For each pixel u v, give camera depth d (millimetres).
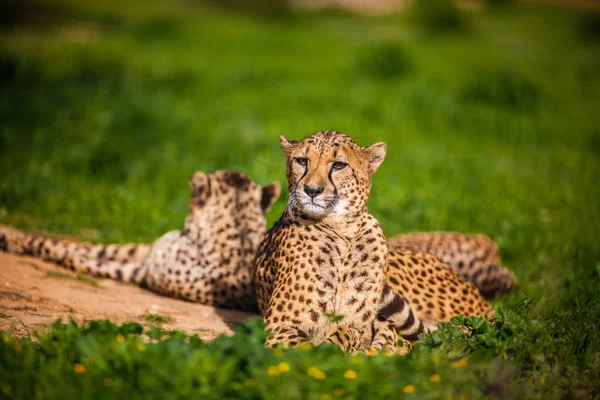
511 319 7199
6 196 13359
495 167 18406
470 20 56969
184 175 15203
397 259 8594
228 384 5895
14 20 45375
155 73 28781
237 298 9570
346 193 7680
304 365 5965
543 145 22312
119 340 6348
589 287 9391
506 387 6352
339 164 7680
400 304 7695
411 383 6004
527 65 41219
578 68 40781
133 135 16953
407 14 59000
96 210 13227
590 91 34969
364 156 7898
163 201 13766
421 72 34719
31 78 25750
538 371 6734
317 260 7566
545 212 13781
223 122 20891
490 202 14617
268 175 15359
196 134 18094
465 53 44094
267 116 23000
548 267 10812
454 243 10156
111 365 6082
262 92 27266
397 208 13852
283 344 6641
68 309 8477
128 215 12945
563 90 34344
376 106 24984
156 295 9875
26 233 10633
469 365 6531
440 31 52969
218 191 9836
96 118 17391
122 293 9641
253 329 6680
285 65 35375
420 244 10109
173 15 50969
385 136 21531
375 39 48500
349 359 6348
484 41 51375
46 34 41719
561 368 6801
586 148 22234
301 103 25453
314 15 59188
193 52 37969
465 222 13375
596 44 52781
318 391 5750
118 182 15031
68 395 5668
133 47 37750
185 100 24578
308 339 7523
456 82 32625
